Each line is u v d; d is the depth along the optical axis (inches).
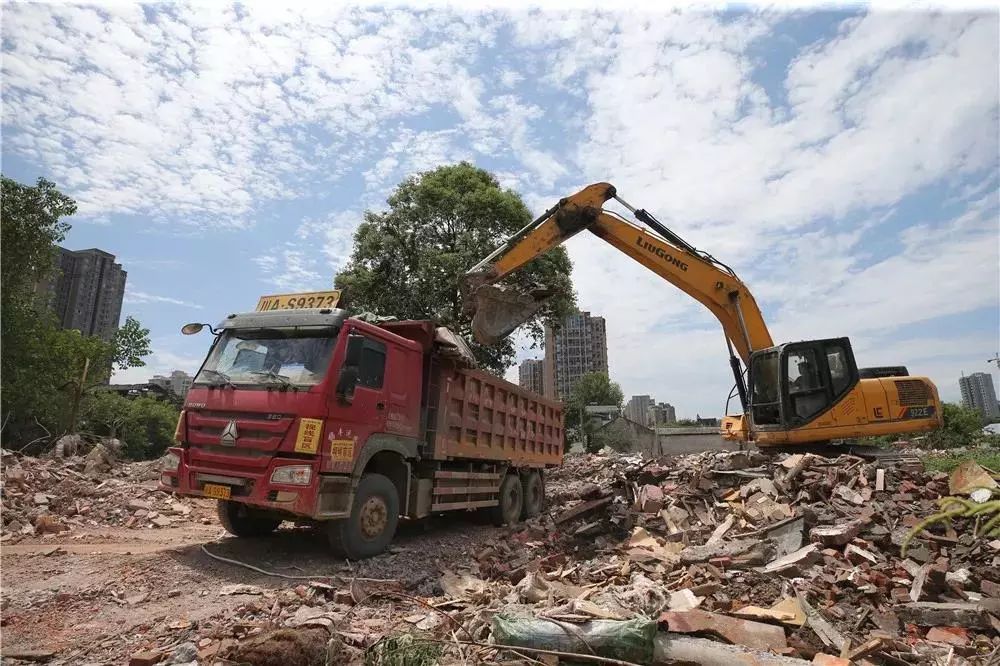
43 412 859.4
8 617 192.2
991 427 955.3
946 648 175.2
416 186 862.5
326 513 254.4
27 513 350.6
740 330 455.5
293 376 265.0
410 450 313.0
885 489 309.4
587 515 373.7
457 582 249.8
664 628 169.9
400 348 312.3
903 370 450.3
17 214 855.1
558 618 162.1
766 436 423.5
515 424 436.1
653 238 451.8
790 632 180.2
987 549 238.8
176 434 276.4
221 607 203.2
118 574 240.5
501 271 415.5
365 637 168.9
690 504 347.3
